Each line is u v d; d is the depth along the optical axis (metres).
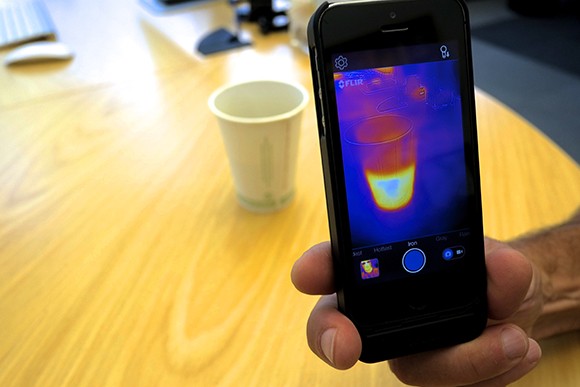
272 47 1.00
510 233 0.52
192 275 0.48
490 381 0.36
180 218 0.56
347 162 0.37
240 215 0.56
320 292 0.39
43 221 0.56
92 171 0.64
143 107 0.80
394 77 0.38
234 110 0.57
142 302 0.45
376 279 0.38
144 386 0.38
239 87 0.56
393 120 0.38
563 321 0.43
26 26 1.14
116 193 0.60
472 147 0.39
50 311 0.45
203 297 0.46
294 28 0.99
